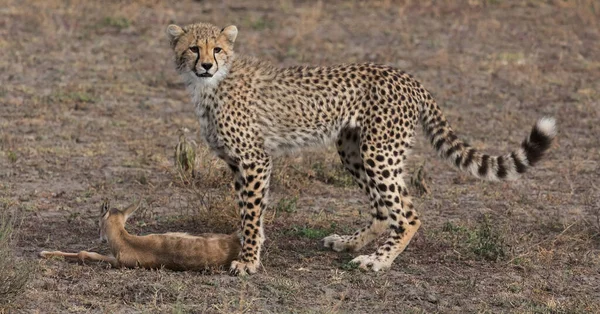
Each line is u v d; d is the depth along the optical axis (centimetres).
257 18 2583
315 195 1362
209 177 1363
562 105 1948
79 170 1439
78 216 1220
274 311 906
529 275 1047
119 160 1501
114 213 1025
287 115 1066
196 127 1716
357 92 1068
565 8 2772
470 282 1012
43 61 2108
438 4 2803
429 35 2491
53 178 1393
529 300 965
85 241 1123
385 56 2269
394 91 1059
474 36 2489
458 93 2019
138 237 1006
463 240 1152
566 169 1527
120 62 2150
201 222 1201
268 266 1047
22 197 1291
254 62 1075
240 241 1025
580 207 1330
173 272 1005
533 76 2133
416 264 1076
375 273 1038
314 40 2384
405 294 973
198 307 906
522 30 2544
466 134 1741
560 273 1055
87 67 2089
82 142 1590
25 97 1845
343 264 1057
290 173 1409
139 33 2398
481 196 1377
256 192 1045
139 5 2645
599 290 1006
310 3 2809
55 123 1691
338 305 906
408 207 1076
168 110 1823
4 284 889
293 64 2177
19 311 884
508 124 1809
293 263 1066
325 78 1076
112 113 1775
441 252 1120
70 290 939
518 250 1125
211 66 1021
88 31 2372
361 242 1116
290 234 1173
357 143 1112
